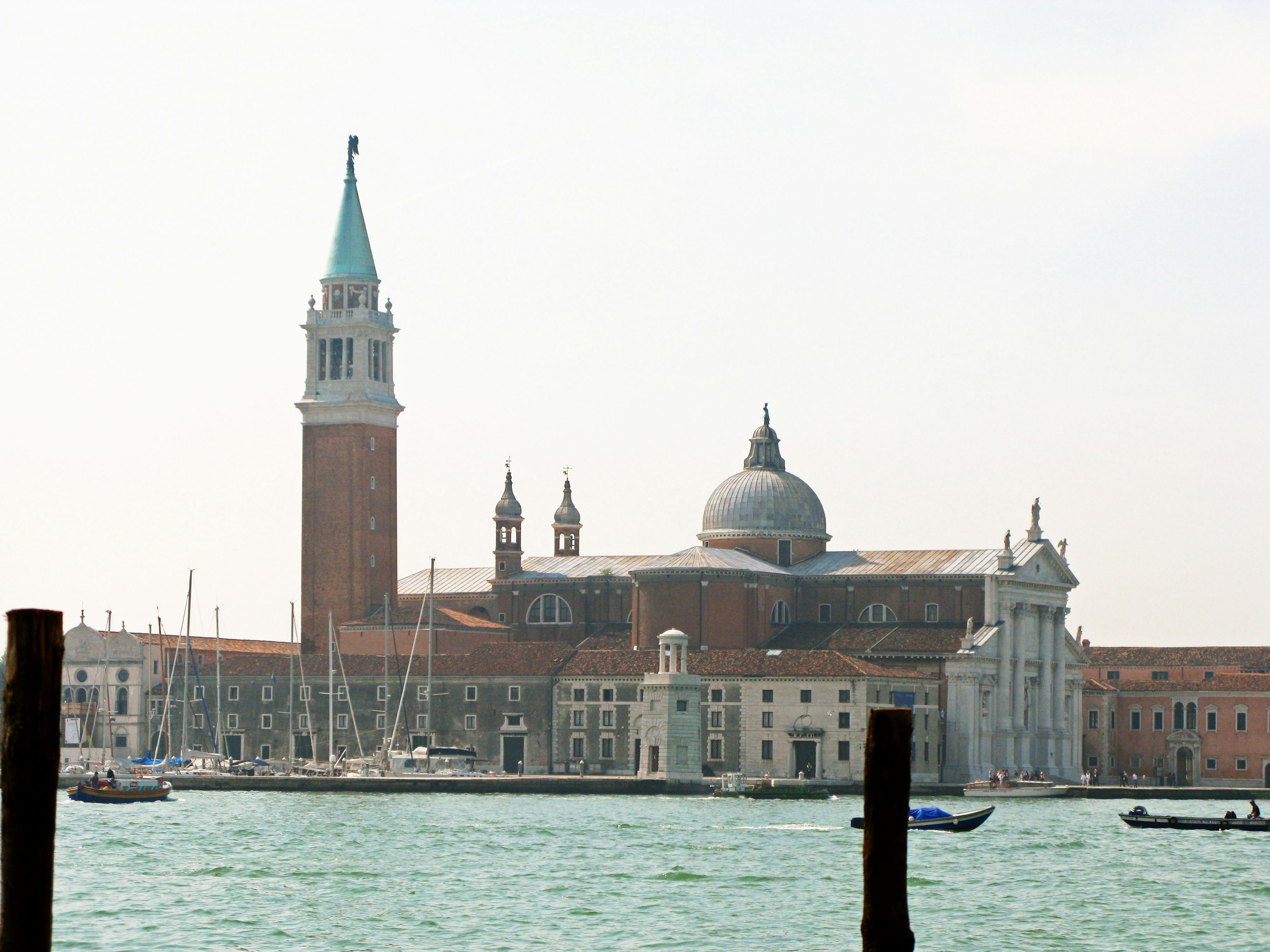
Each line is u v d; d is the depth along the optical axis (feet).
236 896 539.29
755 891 561.02
